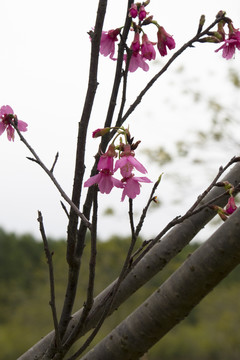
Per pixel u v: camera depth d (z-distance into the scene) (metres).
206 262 1.10
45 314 12.24
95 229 1.01
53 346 1.07
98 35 1.04
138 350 1.12
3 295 13.27
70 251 1.05
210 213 1.23
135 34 1.11
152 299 1.12
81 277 10.04
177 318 1.11
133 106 1.07
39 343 1.21
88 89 1.04
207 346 10.55
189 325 12.20
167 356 11.98
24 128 1.13
